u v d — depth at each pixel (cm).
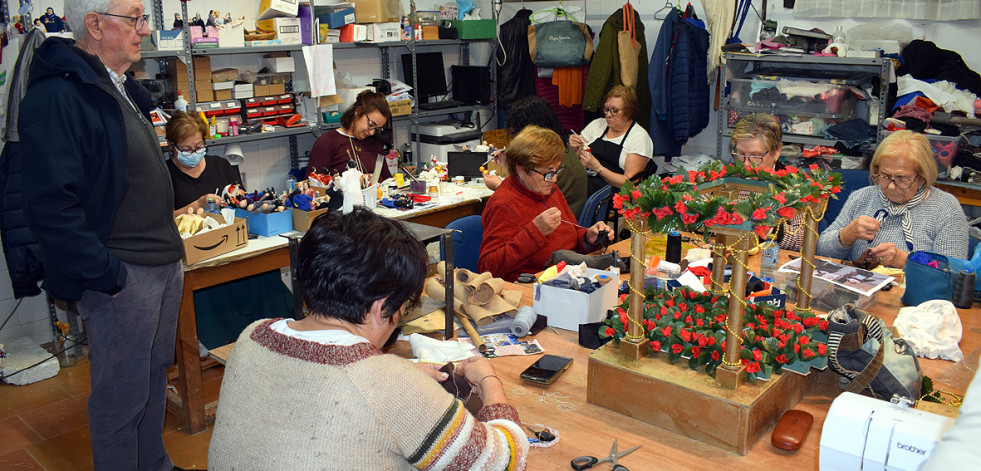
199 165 348
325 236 102
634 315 151
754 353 142
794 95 430
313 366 96
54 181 180
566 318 194
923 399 148
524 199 260
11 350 349
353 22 484
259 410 97
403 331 189
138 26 200
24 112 183
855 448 106
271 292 346
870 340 148
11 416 303
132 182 201
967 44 410
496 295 198
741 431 135
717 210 137
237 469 97
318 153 416
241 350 104
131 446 219
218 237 268
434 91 568
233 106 431
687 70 471
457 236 273
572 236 274
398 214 345
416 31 525
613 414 152
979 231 289
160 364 229
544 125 338
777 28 466
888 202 256
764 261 231
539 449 138
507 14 603
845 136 411
